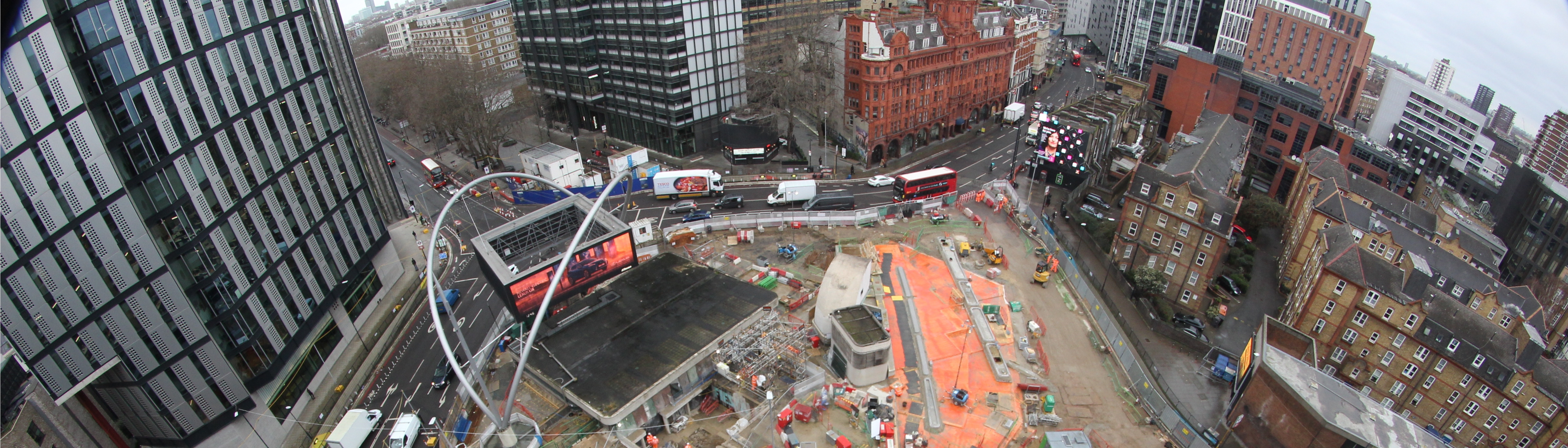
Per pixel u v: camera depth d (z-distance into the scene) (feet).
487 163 383.45
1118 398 174.60
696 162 377.91
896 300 216.33
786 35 389.19
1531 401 181.16
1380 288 201.16
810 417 164.55
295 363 195.00
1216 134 322.34
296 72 199.21
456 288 253.85
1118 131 367.86
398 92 420.77
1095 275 256.93
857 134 368.89
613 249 197.57
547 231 213.87
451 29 589.73
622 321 184.44
